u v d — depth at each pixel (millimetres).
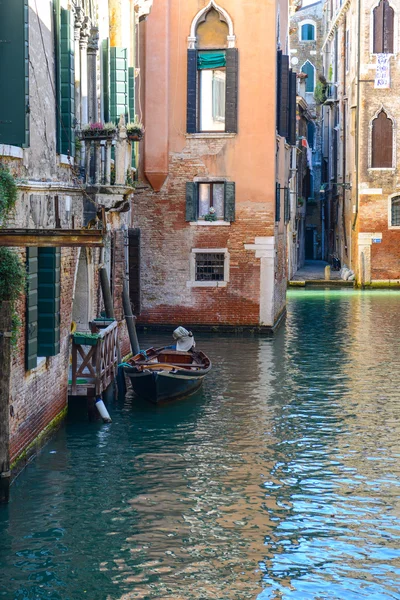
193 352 21109
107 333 17578
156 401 18250
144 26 27750
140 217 28781
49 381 15391
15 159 13039
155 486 13297
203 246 28656
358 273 48000
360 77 47125
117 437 15852
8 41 12547
